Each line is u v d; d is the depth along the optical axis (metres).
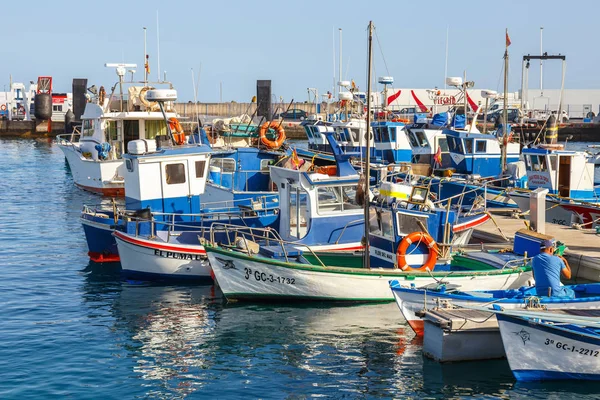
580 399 11.81
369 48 15.71
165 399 11.91
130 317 16.08
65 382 12.55
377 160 34.69
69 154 39.78
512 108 65.06
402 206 16.84
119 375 12.87
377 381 12.47
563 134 77.31
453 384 12.31
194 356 13.72
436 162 32.22
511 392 12.03
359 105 40.06
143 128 36.72
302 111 83.06
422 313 13.42
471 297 13.54
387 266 16.94
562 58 32.50
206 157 22.67
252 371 12.98
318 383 12.44
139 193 22.00
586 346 12.22
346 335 14.66
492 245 19.78
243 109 83.94
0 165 53.69
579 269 18.22
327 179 18.52
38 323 15.73
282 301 16.70
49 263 21.52
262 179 30.42
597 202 24.98
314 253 16.86
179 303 17.08
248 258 16.39
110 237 21.22
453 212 17.73
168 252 18.91
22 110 105.56
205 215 21.27
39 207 33.19
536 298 13.10
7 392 12.12
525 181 29.17
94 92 38.50
